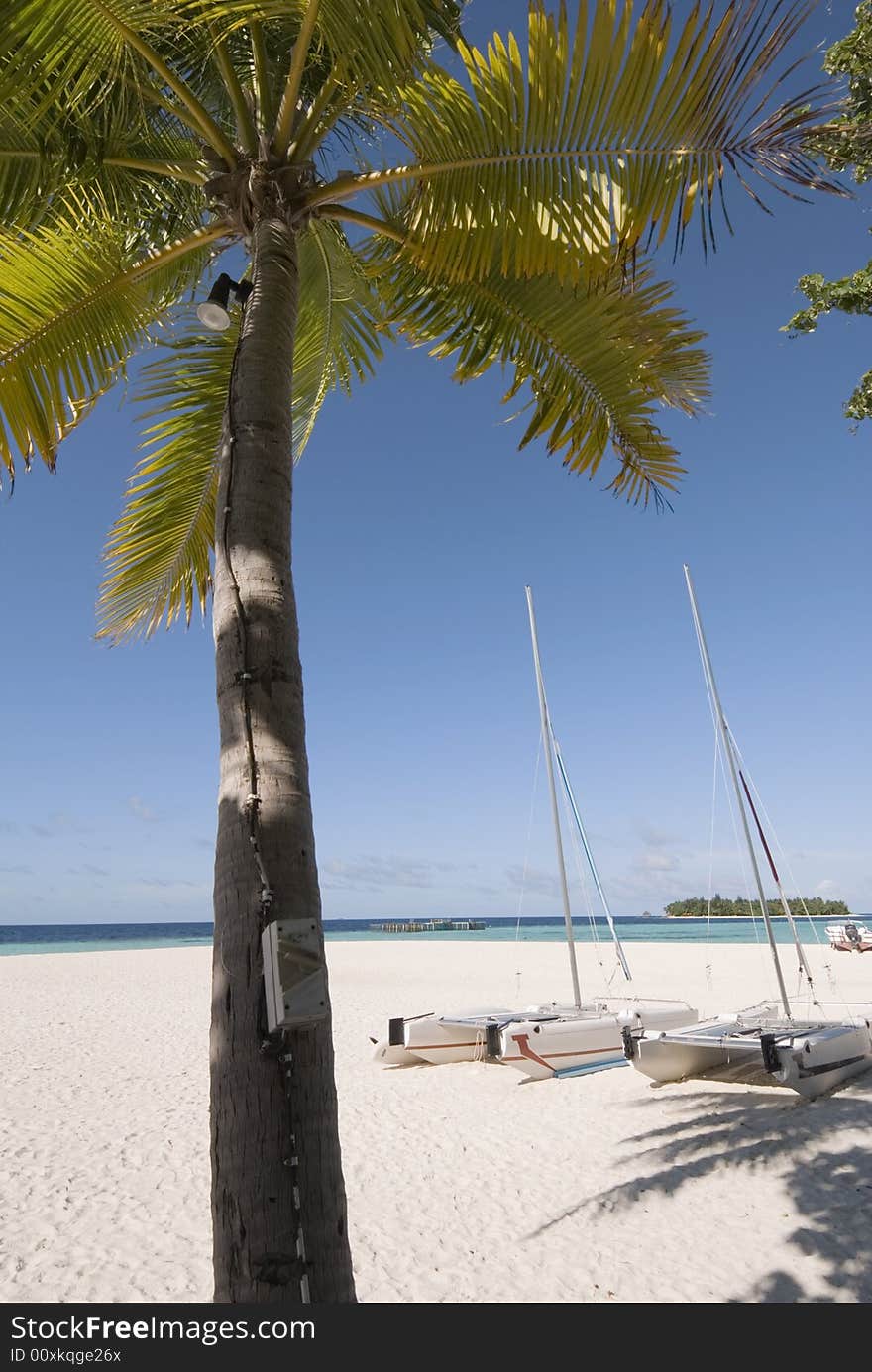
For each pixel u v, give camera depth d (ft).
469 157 9.34
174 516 14.06
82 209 11.62
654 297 12.94
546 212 9.67
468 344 13.26
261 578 8.23
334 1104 6.83
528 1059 28.12
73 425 11.76
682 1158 18.75
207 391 13.64
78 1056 33.50
